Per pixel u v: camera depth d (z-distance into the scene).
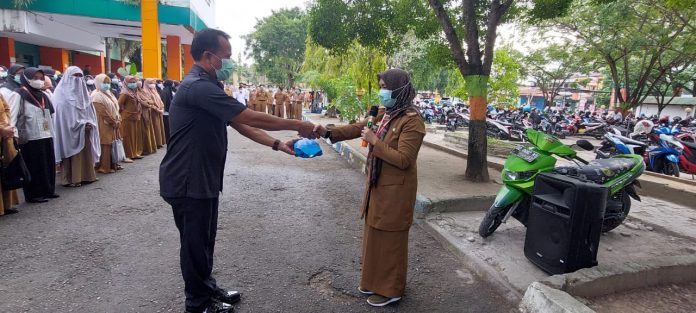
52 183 5.89
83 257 3.96
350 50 14.56
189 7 14.88
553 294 3.02
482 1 7.68
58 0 14.23
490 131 14.27
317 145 3.19
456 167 8.19
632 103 18.20
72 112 6.41
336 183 7.40
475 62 6.57
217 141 2.85
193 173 2.76
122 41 26.42
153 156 9.58
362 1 8.20
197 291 2.97
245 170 8.27
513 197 4.32
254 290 3.47
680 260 3.66
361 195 6.62
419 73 22.41
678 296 3.38
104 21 16.30
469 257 4.12
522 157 4.38
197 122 2.74
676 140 7.96
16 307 3.07
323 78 19.66
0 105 4.84
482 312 3.26
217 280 3.60
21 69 5.59
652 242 4.62
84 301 3.19
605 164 4.51
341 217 5.46
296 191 6.76
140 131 9.38
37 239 4.37
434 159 9.22
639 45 15.71
